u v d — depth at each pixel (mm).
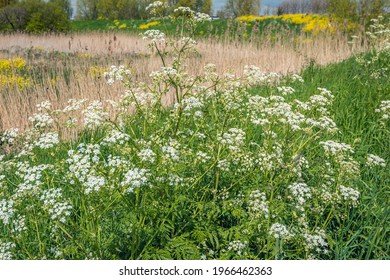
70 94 10016
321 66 13570
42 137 4496
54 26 33531
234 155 4699
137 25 42406
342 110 8023
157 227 4133
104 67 14727
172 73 5223
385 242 4637
